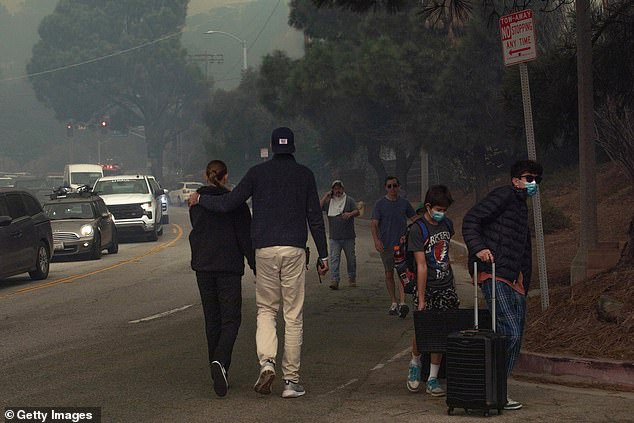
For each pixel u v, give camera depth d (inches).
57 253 1381.6
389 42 1904.5
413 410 427.8
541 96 865.5
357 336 667.4
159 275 1134.4
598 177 1595.7
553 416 406.6
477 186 1915.6
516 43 559.5
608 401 433.7
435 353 458.9
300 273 467.5
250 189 469.1
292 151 476.7
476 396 407.5
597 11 852.0
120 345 630.5
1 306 874.1
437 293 482.3
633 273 538.0
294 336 464.4
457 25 1784.0
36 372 536.7
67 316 789.2
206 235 479.2
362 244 1626.5
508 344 438.3
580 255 800.9
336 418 414.3
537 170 440.5
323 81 2137.1
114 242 1521.9
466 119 1772.9
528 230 446.3
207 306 487.8
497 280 438.0
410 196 2753.4
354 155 3206.2
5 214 1049.5
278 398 461.1
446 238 484.4
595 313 519.2
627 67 848.3
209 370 535.8
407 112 1907.0
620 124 1015.0
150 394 470.9
